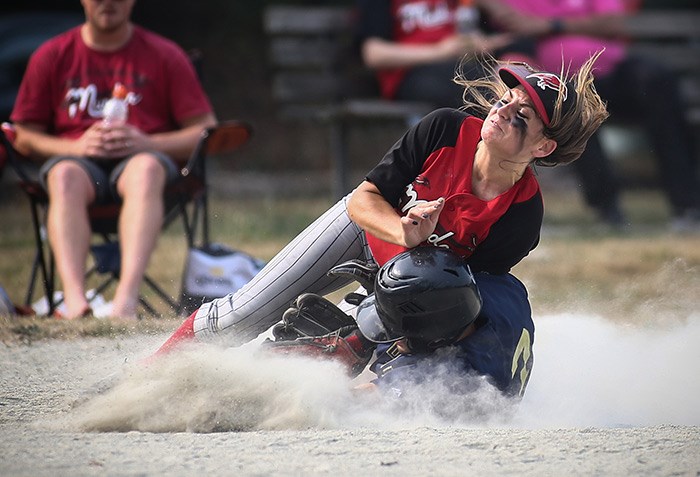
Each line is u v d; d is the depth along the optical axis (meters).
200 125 21.86
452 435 11.19
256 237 31.78
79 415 12.04
